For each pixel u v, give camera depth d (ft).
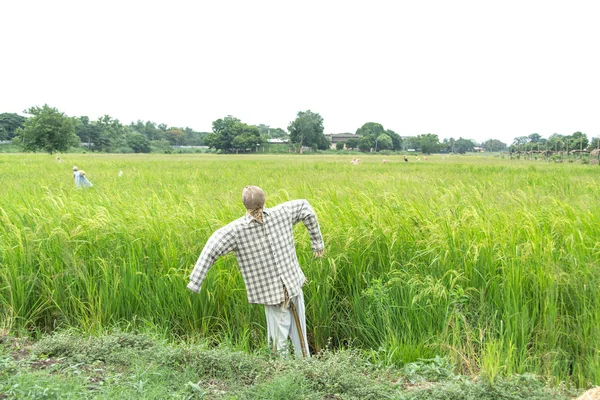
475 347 17.30
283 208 17.13
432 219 25.29
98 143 497.05
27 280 21.75
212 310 20.70
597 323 16.63
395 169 107.45
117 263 22.82
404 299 19.53
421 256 21.95
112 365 14.71
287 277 16.87
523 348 16.33
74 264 21.26
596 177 69.41
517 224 23.75
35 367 14.49
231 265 21.50
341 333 20.79
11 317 20.04
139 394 12.36
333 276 21.27
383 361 16.65
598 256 20.58
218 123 547.90
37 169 106.32
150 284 21.68
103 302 20.79
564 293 18.92
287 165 129.59
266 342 18.99
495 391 12.88
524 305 17.93
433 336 17.75
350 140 611.06
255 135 532.32
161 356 15.15
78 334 18.72
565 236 22.31
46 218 26.07
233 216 26.63
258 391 13.03
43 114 275.39
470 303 19.17
